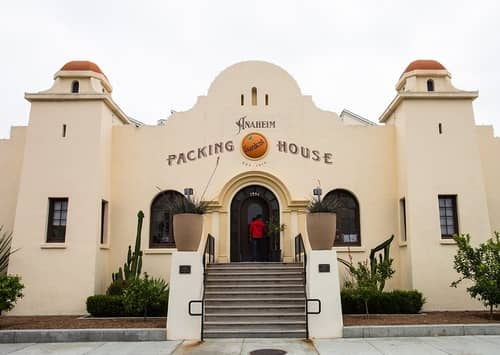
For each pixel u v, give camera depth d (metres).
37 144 17.67
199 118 19.27
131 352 11.02
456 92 17.81
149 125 19.25
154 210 18.97
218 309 13.62
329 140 19.12
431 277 16.70
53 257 16.89
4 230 18.61
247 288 14.73
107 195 18.44
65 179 17.41
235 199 18.88
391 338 12.29
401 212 18.44
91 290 16.64
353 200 19.00
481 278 14.12
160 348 11.41
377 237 18.42
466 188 17.36
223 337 12.52
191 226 13.41
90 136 17.72
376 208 18.64
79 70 18.39
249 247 18.66
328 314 12.61
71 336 12.48
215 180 18.84
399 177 18.50
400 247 18.22
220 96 19.41
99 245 17.33
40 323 14.37
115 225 18.61
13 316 16.23
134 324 13.93
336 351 10.71
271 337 12.48
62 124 17.83
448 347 11.05
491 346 11.13
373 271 15.52
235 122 19.22
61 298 16.59
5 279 14.05
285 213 18.36
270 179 18.56
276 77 19.56
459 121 17.81
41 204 17.27
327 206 13.78
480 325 12.74
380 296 15.73
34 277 16.75
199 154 19.03
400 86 19.55
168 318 12.66
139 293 14.38
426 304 16.52
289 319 13.15
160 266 18.23
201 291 13.16
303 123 19.22
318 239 13.42
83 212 17.17
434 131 17.72
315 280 12.89
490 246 14.45
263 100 19.39
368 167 18.95
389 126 19.23
